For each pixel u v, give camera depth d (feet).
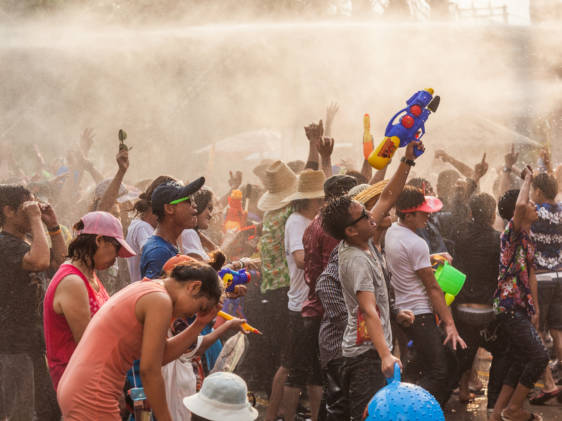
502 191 42.86
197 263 17.53
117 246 20.06
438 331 25.64
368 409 16.93
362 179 29.81
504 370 28.63
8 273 23.94
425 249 25.32
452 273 26.17
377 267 20.85
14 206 24.20
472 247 28.58
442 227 32.86
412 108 21.02
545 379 31.04
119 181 28.12
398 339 31.09
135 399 19.48
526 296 28.04
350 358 21.16
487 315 27.53
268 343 31.35
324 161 31.45
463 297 28.81
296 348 26.99
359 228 20.43
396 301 25.85
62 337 19.42
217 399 17.98
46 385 25.29
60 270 19.63
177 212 21.75
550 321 33.12
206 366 24.41
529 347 27.32
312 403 27.04
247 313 31.78
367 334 20.67
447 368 25.52
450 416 29.84
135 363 20.47
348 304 21.09
